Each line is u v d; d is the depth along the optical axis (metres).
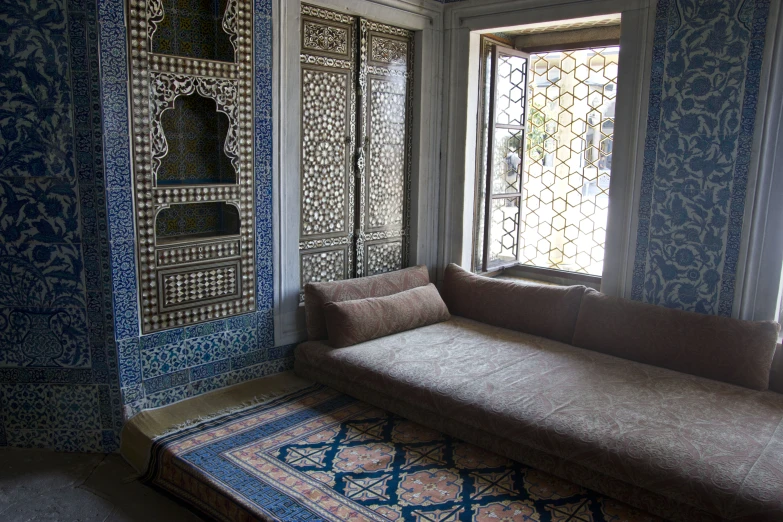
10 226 2.90
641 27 3.46
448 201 4.45
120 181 2.90
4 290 2.96
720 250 3.34
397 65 4.18
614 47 4.21
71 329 2.99
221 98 3.21
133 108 2.91
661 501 2.38
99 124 2.79
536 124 4.73
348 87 3.90
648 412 2.78
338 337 3.57
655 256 3.56
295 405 3.34
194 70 3.09
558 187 4.64
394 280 4.11
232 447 2.87
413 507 2.44
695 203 3.39
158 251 3.09
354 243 4.12
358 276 4.17
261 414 3.21
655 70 3.45
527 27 4.09
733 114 3.23
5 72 2.77
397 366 3.30
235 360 3.51
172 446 2.84
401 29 4.17
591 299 3.64
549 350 3.59
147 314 3.10
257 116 3.38
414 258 4.50
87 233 2.89
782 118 3.10
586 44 4.28
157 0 2.94
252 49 3.30
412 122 4.36
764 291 3.24
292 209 3.64
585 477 2.57
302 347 3.67
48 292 2.96
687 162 3.40
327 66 3.75
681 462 2.37
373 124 4.08
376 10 3.88
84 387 3.05
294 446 2.90
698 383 3.13
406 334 3.85
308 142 3.72
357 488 2.57
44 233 2.90
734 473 2.30
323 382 3.59
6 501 2.70
